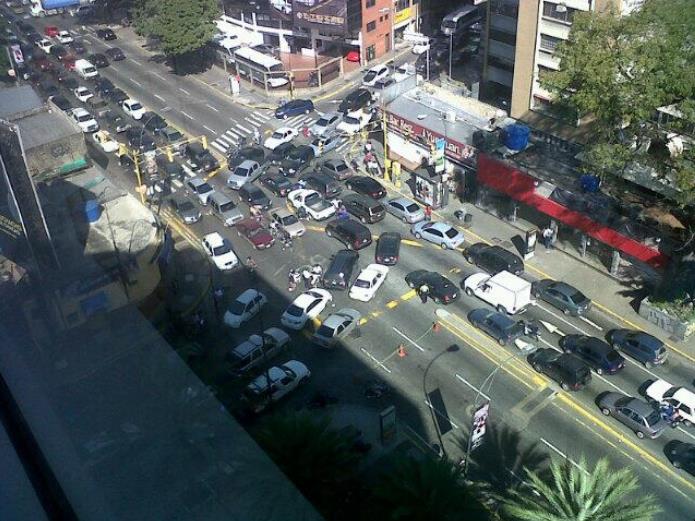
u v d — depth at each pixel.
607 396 28.55
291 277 36.75
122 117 53.19
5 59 44.44
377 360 31.67
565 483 20.86
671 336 32.47
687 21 27.02
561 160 39.72
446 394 29.62
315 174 46.19
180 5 56.88
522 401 29.20
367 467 25.12
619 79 29.16
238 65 60.09
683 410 27.61
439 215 42.91
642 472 25.92
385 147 47.00
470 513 18.81
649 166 31.47
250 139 51.94
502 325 32.22
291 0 57.69
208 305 33.59
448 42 61.88
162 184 44.47
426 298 35.16
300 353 32.22
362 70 62.22
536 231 38.69
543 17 40.84
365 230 40.03
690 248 32.53
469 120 44.88
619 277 36.41
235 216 42.00
